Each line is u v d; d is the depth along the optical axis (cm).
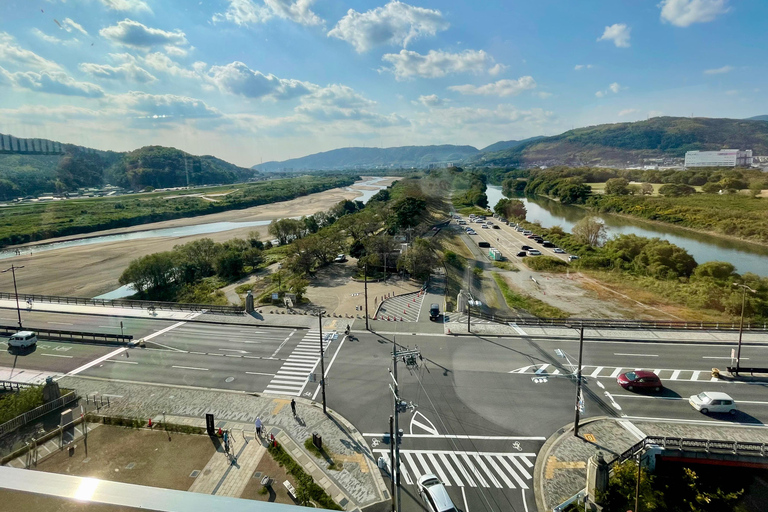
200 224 18012
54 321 6544
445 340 5562
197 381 4631
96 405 4147
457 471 3259
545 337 5575
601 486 2828
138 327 6250
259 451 3425
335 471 3238
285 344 5575
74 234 15112
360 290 8238
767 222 12725
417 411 4006
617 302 7769
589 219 12319
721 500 3089
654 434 3603
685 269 9012
